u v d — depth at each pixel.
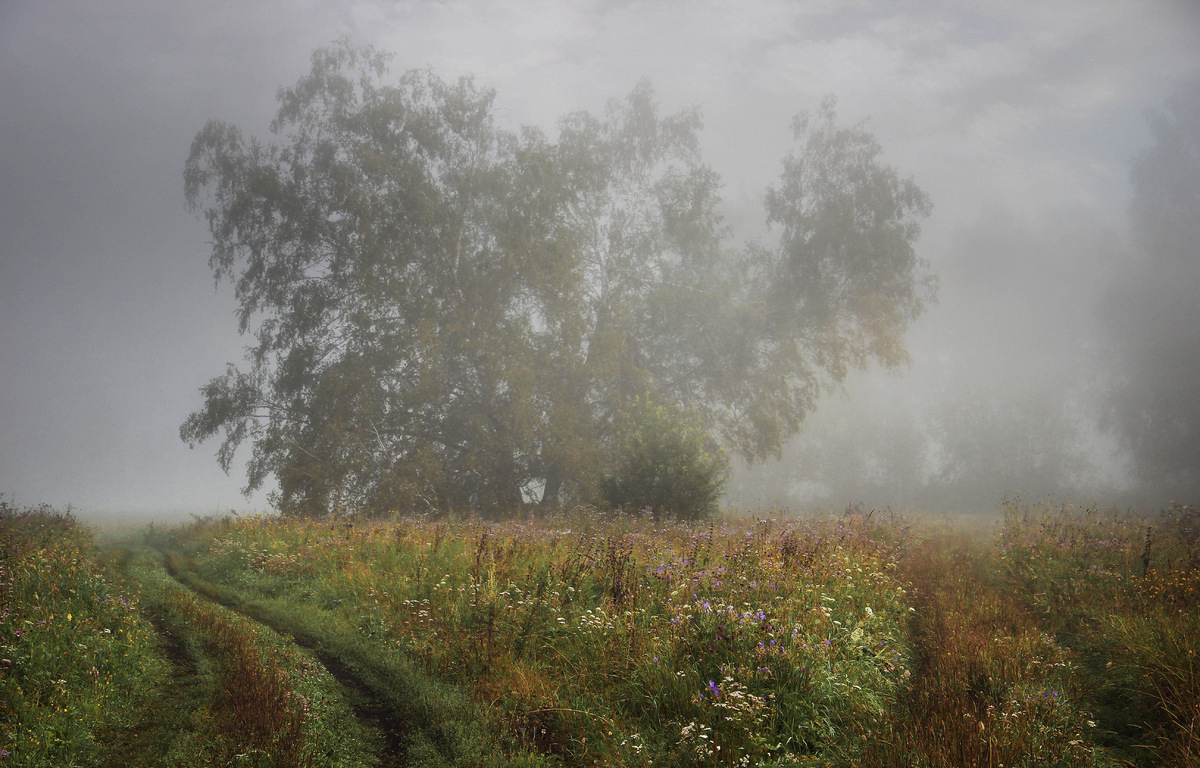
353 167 30.64
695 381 36.84
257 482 28.52
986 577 10.38
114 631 7.14
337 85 33.03
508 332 29.73
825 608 6.61
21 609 6.90
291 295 30.61
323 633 8.14
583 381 30.31
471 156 33.84
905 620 7.74
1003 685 5.41
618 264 36.25
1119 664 5.80
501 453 30.33
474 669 6.28
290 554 12.98
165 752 4.66
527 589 8.07
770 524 12.60
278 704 5.24
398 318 29.95
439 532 12.81
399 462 27.70
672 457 18.33
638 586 7.38
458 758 4.70
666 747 4.69
